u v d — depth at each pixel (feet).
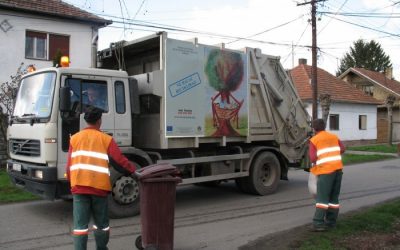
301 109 39.37
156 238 18.47
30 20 54.08
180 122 29.19
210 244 21.39
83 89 25.82
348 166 59.11
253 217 27.45
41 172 24.57
